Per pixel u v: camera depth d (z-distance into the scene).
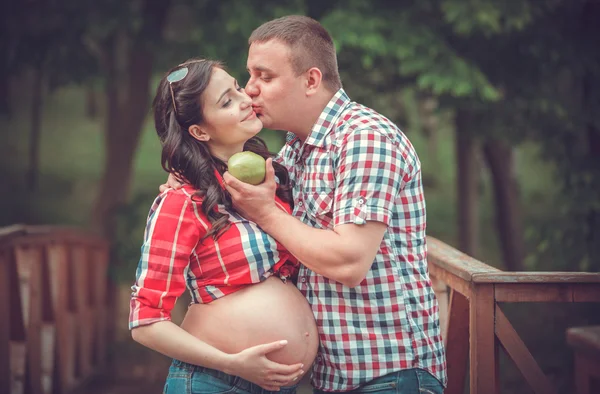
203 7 7.32
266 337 2.32
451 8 6.81
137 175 18.72
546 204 14.66
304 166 2.49
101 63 8.99
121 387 6.93
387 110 8.92
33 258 5.12
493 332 2.63
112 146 9.05
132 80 9.04
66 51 8.29
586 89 7.94
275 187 2.35
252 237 2.35
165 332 2.26
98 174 20.94
